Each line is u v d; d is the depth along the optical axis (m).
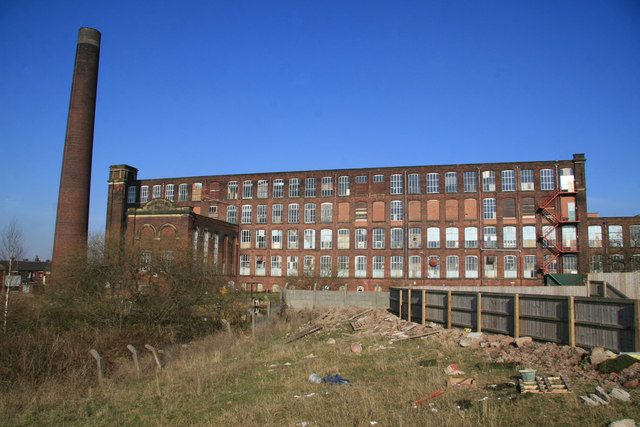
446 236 70.94
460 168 71.69
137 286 36.09
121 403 15.35
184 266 37.28
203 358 22.62
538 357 15.14
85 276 35.06
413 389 13.05
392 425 10.55
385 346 21.11
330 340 24.83
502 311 19.06
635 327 13.30
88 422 13.63
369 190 74.81
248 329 34.38
